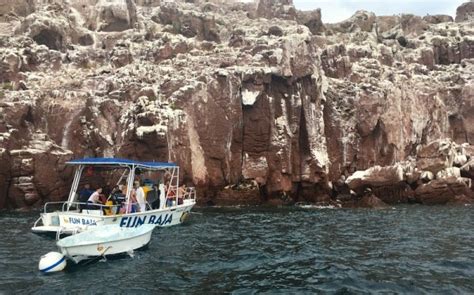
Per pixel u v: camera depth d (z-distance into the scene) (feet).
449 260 59.16
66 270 53.42
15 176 111.14
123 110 127.65
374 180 134.51
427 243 70.85
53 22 150.51
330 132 144.87
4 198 109.81
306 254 62.39
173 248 65.82
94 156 126.52
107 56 154.30
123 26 168.35
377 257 60.95
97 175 115.34
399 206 127.75
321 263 57.47
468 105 159.02
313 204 133.18
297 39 139.64
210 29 165.17
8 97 122.21
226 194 128.47
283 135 134.31
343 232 80.64
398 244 69.82
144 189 86.43
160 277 50.90
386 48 174.50
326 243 70.44
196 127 126.82
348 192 140.46
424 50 179.93
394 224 90.79
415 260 59.41
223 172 128.67
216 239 73.10
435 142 141.79
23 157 111.86
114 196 82.38
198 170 124.98
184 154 122.11
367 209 119.55
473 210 116.37
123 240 60.23
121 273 52.29
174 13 170.91
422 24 208.44
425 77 163.84
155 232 79.41
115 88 131.85
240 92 132.05
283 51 136.26
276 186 132.36
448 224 91.09
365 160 145.28
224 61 140.26
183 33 165.27
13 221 88.89
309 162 137.28
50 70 141.90
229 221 93.81
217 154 127.85
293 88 137.80
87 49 153.89
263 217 100.53
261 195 133.69
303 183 137.08
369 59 163.84
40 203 114.01
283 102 136.98
